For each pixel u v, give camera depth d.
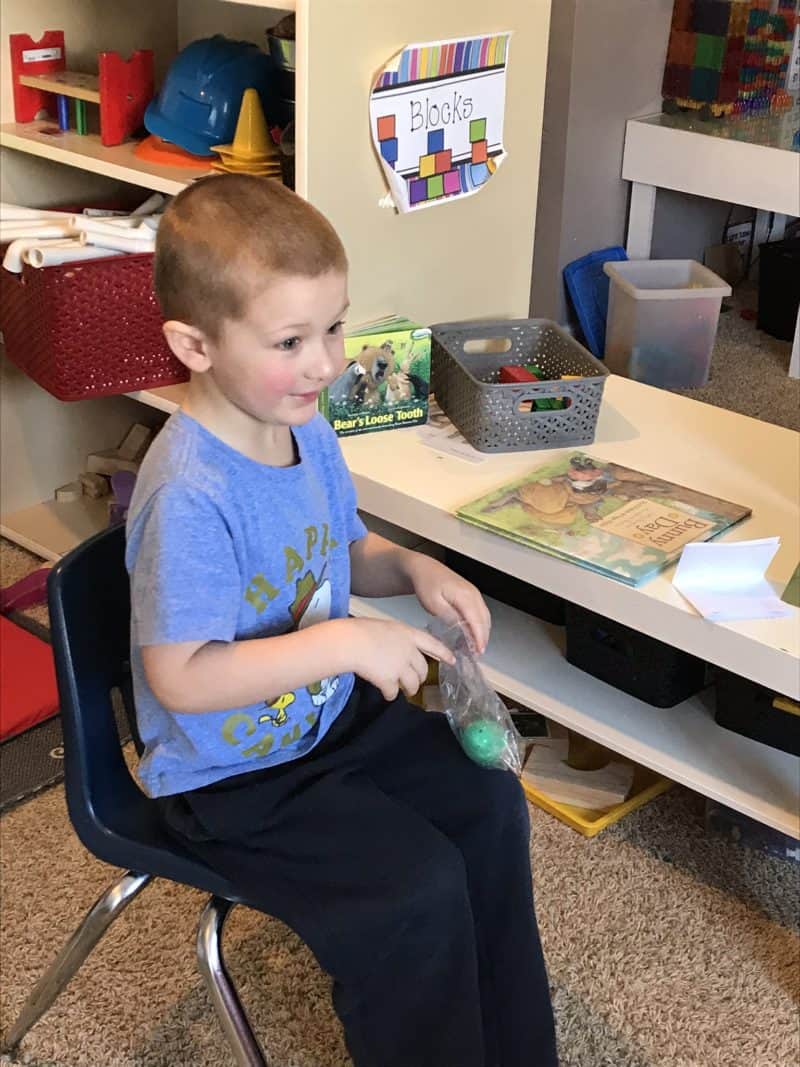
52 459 2.09
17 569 1.96
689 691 1.40
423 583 1.05
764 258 2.52
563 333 1.63
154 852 0.95
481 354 1.66
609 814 1.43
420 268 1.64
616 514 1.33
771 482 1.43
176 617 0.86
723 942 1.29
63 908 1.33
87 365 1.65
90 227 1.63
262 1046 1.17
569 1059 1.16
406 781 1.03
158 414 2.21
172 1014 1.21
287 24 1.56
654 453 1.50
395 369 1.53
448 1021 0.96
